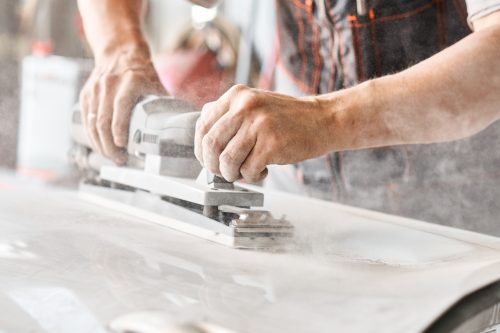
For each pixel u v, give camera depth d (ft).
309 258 2.30
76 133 3.56
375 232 2.81
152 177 2.83
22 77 4.78
